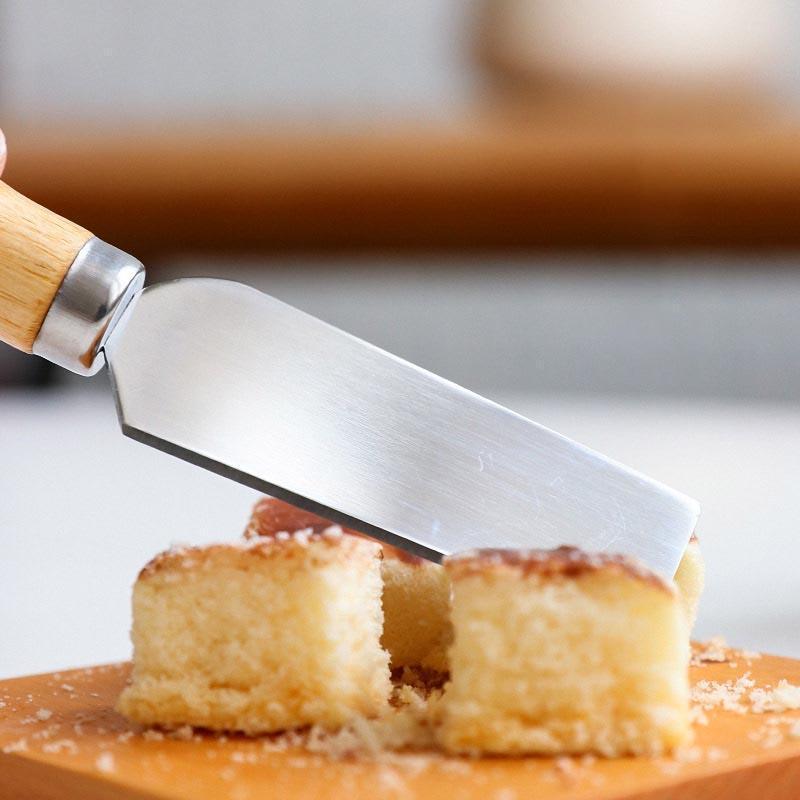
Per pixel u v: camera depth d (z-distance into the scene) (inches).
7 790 14.1
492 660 13.9
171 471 32.1
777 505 26.5
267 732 14.5
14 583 21.2
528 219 34.7
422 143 35.0
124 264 14.9
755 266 44.2
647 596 13.9
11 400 45.7
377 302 48.4
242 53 44.2
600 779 13.5
